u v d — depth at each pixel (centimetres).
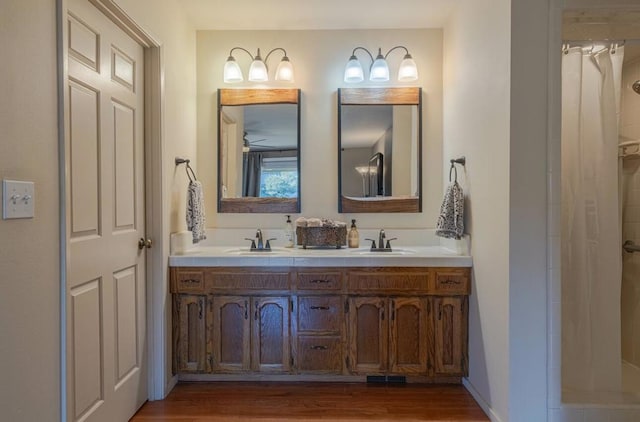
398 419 208
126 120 202
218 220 292
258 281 240
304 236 277
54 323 138
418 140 290
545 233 187
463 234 246
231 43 293
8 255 117
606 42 206
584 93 209
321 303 241
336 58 292
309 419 208
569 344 209
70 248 153
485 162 215
